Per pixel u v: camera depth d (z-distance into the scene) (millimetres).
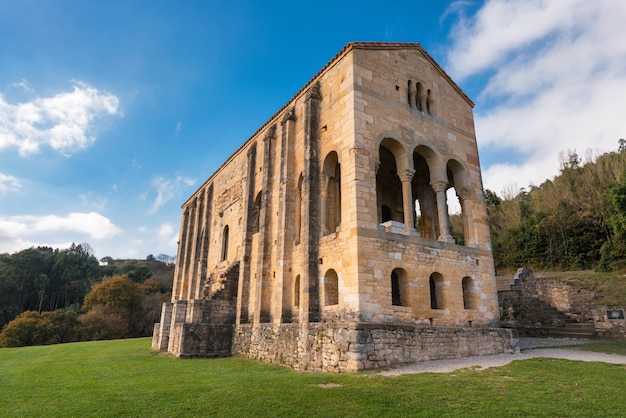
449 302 20609
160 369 19344
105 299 68562
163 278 103062
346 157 20234
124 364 22219
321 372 16578
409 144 22172
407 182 21453
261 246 25703
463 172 24688
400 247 19531
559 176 53281
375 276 18234
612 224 37188
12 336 51688
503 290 33344
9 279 79812
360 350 15578
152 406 11312
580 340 24578
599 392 11531
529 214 53000
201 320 27328
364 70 21547
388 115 21719
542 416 9547
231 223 34562
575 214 44500
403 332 16984
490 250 23828
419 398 11055
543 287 30641
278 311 22688
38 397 13461
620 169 43969
